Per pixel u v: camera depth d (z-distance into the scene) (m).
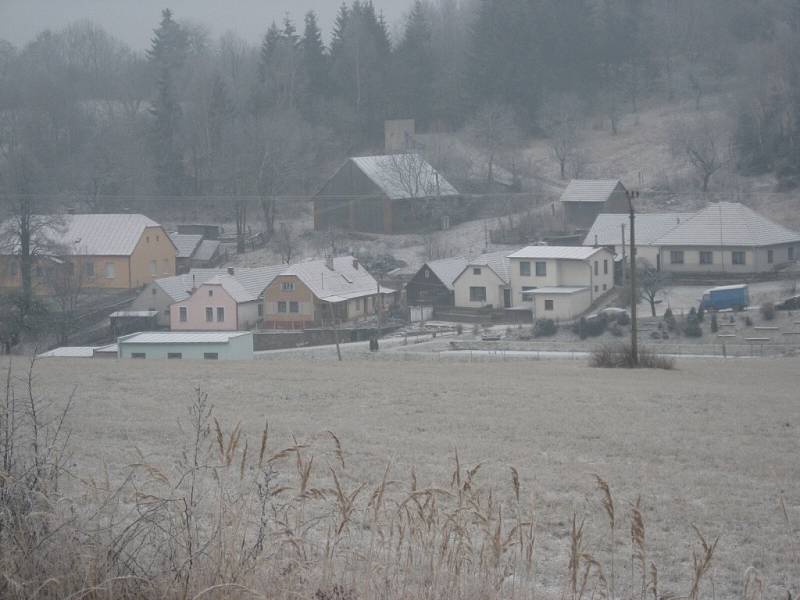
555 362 56.03
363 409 30.67
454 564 11.27
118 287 106.19
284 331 86.81
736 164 129.75
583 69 170.00
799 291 87.31
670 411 31.03
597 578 13.62
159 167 140.75
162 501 11.51
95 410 28.59
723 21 175.50
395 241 120.94
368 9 183.38
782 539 16.05
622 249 95.00
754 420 29.33
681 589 13.50
